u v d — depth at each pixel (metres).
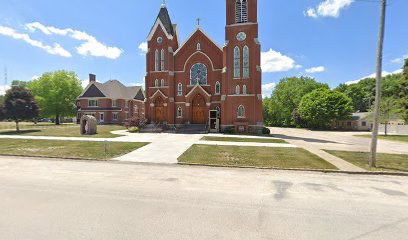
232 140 23.36
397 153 16.27
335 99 55.34
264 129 33.03
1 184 8.20
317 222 5.38
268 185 8.48
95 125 30.53
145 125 36.00
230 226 5.11
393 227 5.20
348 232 4.92
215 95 37.09
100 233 4.70
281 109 73.81
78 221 5.25
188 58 38.31
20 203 6.35
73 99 58.78
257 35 33.81
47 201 6.52
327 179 9.46
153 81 38.62
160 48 38.75
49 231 4.76
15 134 28.58
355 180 9.36
